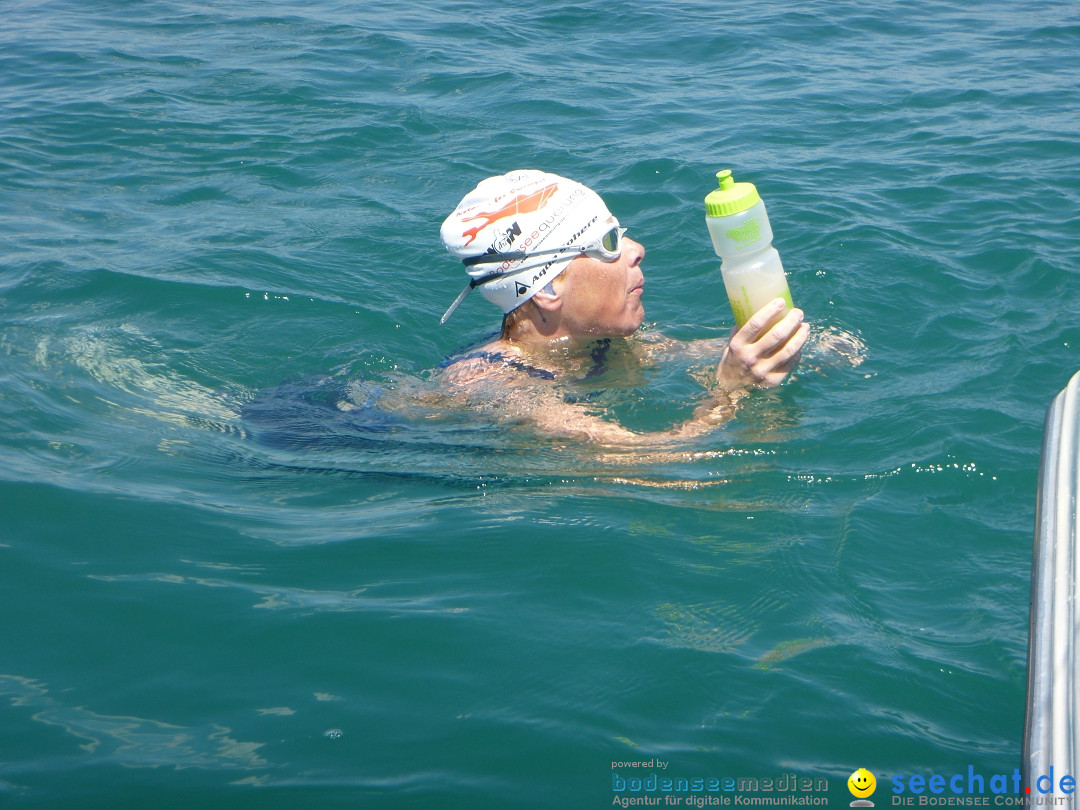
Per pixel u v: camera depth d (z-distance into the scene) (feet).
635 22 38.34
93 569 9.70
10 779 7.20
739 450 11.62
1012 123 25.17
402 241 19.86
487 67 32.17
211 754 7.51
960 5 40.19
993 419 12.11
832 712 7.93
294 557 10.00
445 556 9.99
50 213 21.17
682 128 26.25
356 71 31.96
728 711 7.95
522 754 7.54
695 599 9.26
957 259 17.28
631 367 13.55
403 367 15.06
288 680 8.32
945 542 10.03
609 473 11.43
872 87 29.32
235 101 29.14
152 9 40.60
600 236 12.67
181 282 17.24
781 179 21.91
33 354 14.61
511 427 12.38
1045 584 7.36
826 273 16.71
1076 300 15.40
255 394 14.23
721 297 16.97
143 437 12.61
